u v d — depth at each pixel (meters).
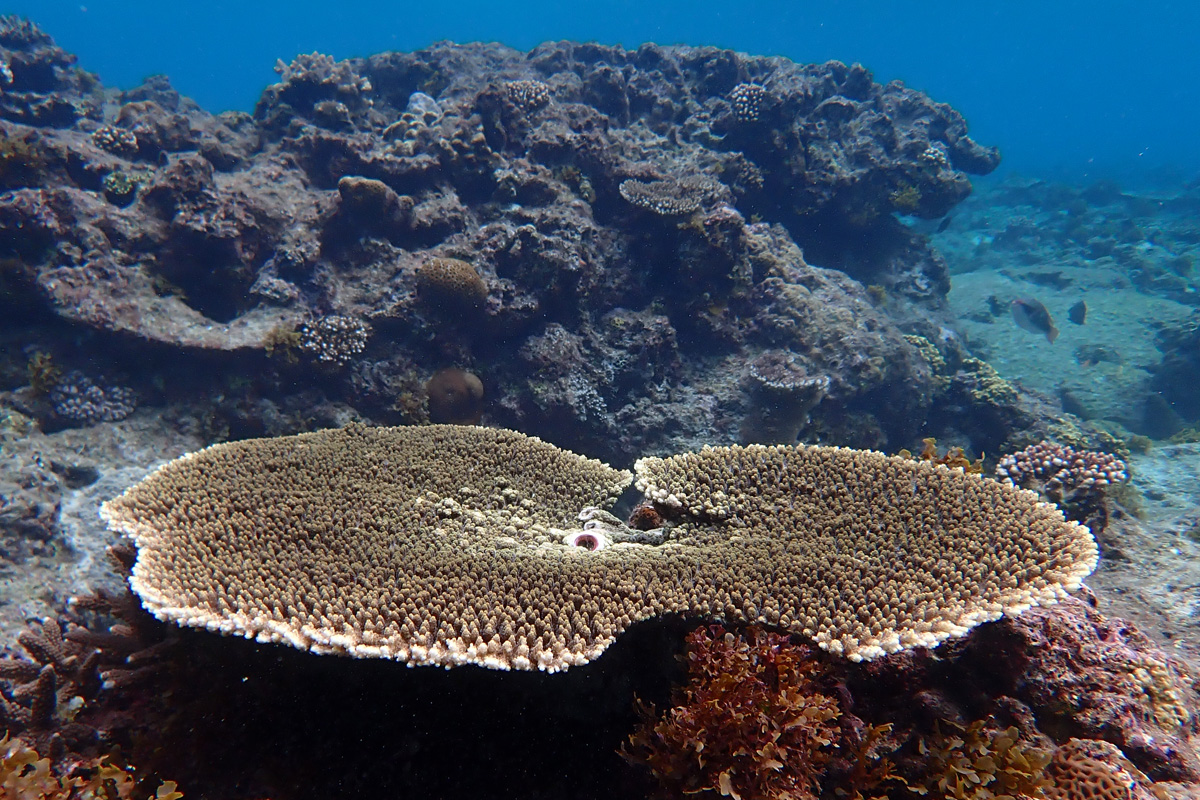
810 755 0.64
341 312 1.82
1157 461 2.04
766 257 2.22
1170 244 4.73
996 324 3.81
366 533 0.83
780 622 0.70
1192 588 1.12
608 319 2.02
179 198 1.77
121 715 0.82
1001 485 0.92
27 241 1.62
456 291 1.83
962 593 0.73
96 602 0.96
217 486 0.92
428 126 2.25
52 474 1.45
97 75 3.11
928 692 0.75
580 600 0.71
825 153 2.81
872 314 2.31
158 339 1.64
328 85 2.35
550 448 1.13
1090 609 0.83
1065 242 5.11
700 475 0.96
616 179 2.22
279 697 0.75
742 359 2.06
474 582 0.73
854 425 2.17
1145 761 0.69
